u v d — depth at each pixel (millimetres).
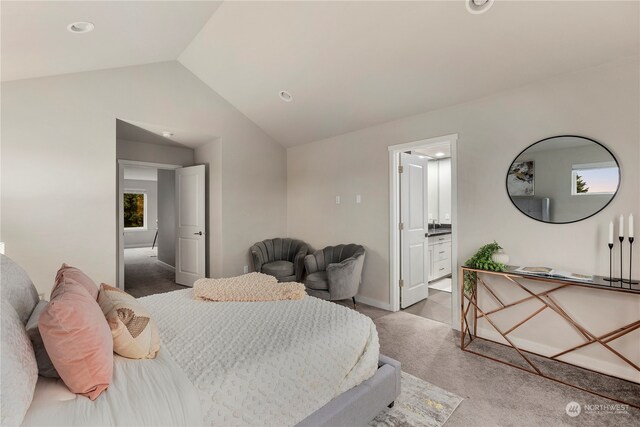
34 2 1692
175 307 2045
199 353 1409
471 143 2953
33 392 995
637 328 2086
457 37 2330
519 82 2594
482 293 2885
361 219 4000
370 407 1641
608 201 2217
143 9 2260
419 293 4059
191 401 1098
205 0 2486
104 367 1092
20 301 1346
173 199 6117
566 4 1903
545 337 2518
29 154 2859
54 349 1031
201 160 4848
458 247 3057
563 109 2410
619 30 1978
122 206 4457
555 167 2449
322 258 4086
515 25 2121
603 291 2260
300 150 4875
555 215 2453
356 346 1703
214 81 3959
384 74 2914
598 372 2266
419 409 1847
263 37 2922
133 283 5027
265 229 4832
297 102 3801
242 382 1247
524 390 2045
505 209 2736
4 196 2756
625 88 2143
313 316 1881
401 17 2293
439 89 2908
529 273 2377
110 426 954
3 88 2742
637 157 2107
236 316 1880
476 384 2113
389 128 3664
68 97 3057
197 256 4633
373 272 3857
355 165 4066
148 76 3586
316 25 2590
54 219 2975
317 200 4613
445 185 5727
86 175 3148
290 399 1356
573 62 2281
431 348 2672
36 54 2373
